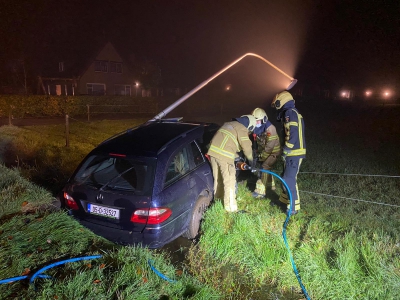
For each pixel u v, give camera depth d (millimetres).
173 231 3873
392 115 20328
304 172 7117
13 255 3477
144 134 4543
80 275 3141
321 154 9039
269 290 3418
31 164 7777
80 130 13844
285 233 4230
